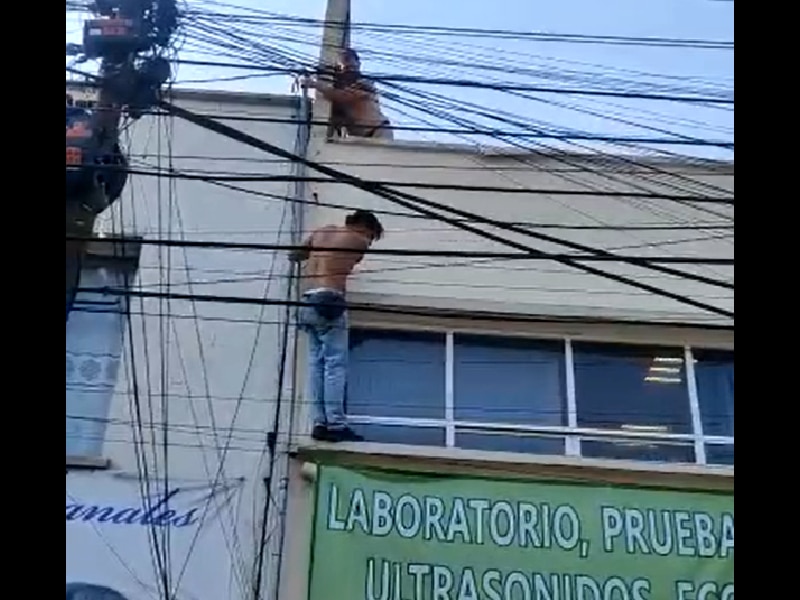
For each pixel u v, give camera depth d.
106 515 8.67
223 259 10.16
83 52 8.76
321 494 8.78
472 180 10.95
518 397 9.90
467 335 10.11
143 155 10.38
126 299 9.86
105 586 8.38
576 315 10.23
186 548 8.59
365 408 9.67
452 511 8.79
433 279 10.30
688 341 10.27
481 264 10.43
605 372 10.09
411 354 9.97
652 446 9.78
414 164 10.99
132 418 9.26
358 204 10.72
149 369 9.54
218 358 9.62
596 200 10.95
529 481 8.99
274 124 11.05
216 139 10.79
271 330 9.79
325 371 9.44
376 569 8.48
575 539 8.74
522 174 11.02
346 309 9.69
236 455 9.09
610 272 10.52
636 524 8.86
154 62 8.78
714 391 10.09
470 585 8.45
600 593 8.51
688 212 10.94
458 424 9.70
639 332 10.27
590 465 9.09
